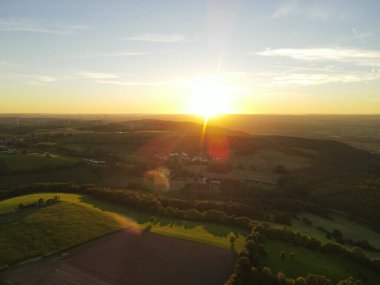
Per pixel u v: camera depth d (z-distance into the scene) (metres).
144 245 68.19
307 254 71.75
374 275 67.94
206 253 65.88
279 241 76.62
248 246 66.56
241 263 59.19
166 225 80.50
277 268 63.31
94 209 86.75
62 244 65.94
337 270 66.62
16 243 65.31
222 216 85.38
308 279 57.44
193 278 56.81
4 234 68.75
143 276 56.66
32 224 73.56
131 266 59.69
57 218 77.56
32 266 57.91
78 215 80.56
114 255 63.38
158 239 71.38
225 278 57.31
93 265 59.31
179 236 73.38
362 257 71.62
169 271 58.66
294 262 66.69
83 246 66.38
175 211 88.25
